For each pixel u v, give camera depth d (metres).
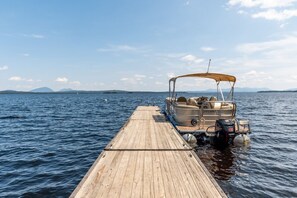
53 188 6.55
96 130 15.89
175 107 11.70
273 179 6.87
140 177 4.64
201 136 10.68
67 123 19.50
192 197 3.82
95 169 5.06
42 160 9.09
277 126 17.41
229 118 10.98
